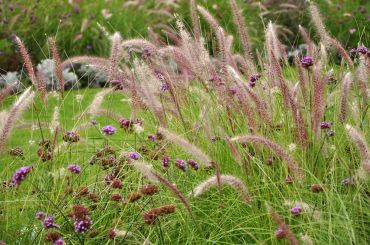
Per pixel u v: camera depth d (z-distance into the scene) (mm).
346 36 14156
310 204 4672
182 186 5176
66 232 4762
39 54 13219
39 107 9438
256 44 13609
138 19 14742
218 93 5496
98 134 7898
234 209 4848
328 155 5211
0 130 4250
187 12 14867
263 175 5109
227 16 14547
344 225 4348
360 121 5277
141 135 6184
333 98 5832
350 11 14391
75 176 5387
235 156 4660
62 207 4766
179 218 4770
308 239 3873
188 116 5945
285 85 4938
